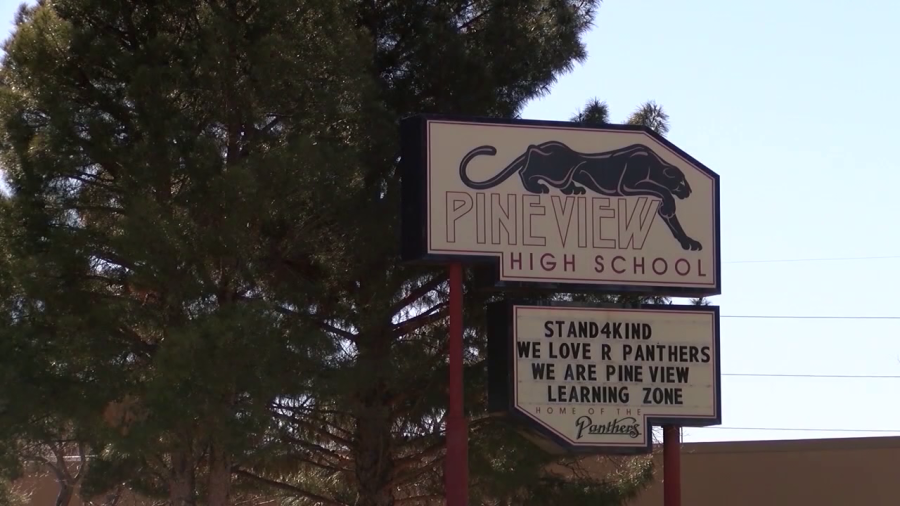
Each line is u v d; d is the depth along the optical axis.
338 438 20.64
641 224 18.42
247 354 17.22
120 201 19.03
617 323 18.09
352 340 20.58
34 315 18.19
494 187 17.94
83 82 19.14
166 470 19.41
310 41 19.16
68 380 17.67
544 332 17.84
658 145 18.75
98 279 18.81
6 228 18.45
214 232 18.00
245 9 19.23
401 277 20.39
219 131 19.50
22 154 18.41
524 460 20.23
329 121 19.38
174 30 19.50
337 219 19.39
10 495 29.33
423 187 17.67
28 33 18.78
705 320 18.36
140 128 18.50
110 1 19.27
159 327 18.45
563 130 18.41
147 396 16.91
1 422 17.50
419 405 20.52
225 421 17.23
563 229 18.09
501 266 17.75
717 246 18.62
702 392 18.12
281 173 18.02
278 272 20.05
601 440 17.70
